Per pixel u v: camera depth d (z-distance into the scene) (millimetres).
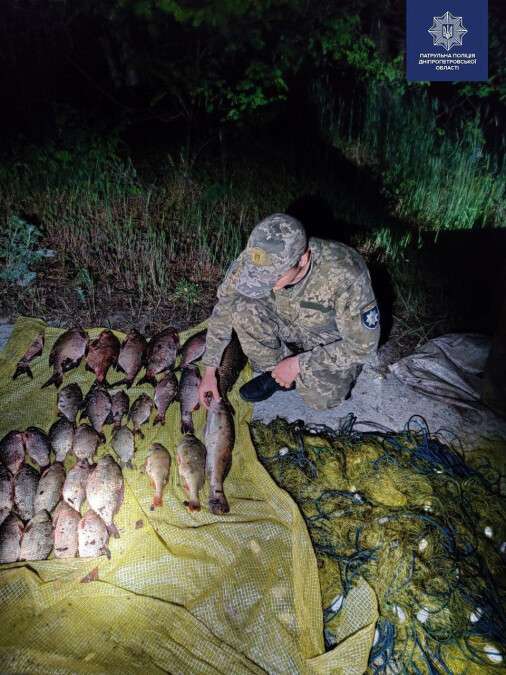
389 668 1553
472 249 3340
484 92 4844
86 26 4820
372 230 3422
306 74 4957
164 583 1700
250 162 3961
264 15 4270
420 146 4168
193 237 3225
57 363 2299
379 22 4926
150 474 1915
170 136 4137
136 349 2363
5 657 1500
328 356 1952
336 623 1629
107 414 2135
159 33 4082
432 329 2680
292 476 1971
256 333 2094
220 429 1996
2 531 1757
